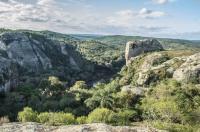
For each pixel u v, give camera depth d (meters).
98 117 67.75
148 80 165.00
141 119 84.69
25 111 70.69
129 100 113.44
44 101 132.75
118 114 71.25
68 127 11.66
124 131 11.30
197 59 164.38
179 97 105.38
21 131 11.19
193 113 79.62
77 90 151.62
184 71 155.38
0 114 117.62
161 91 117.06
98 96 120.56
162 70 167.62
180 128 28.16
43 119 47.62
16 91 158.38
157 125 25.33
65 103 124.38
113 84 171.62
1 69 162.12
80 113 112.44
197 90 118.50
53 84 170.00
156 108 84.25
